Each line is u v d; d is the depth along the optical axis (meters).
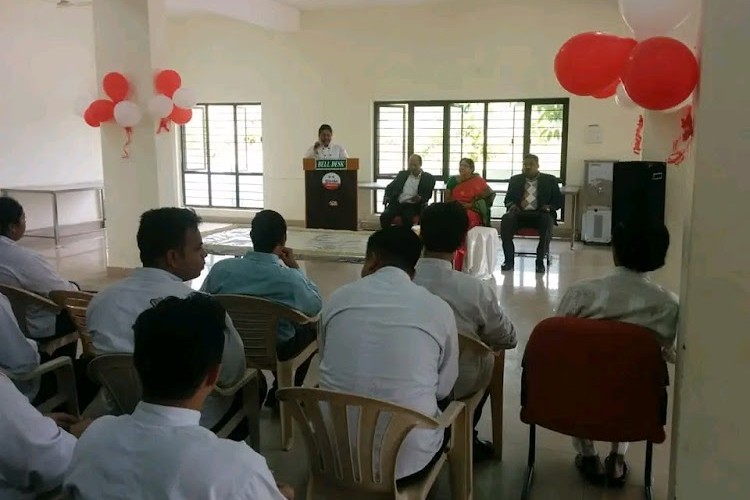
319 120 10.45
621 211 3.33
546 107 9.42
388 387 1.91
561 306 2.54
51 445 1.46
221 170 11.31
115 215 6.63
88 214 10.02
